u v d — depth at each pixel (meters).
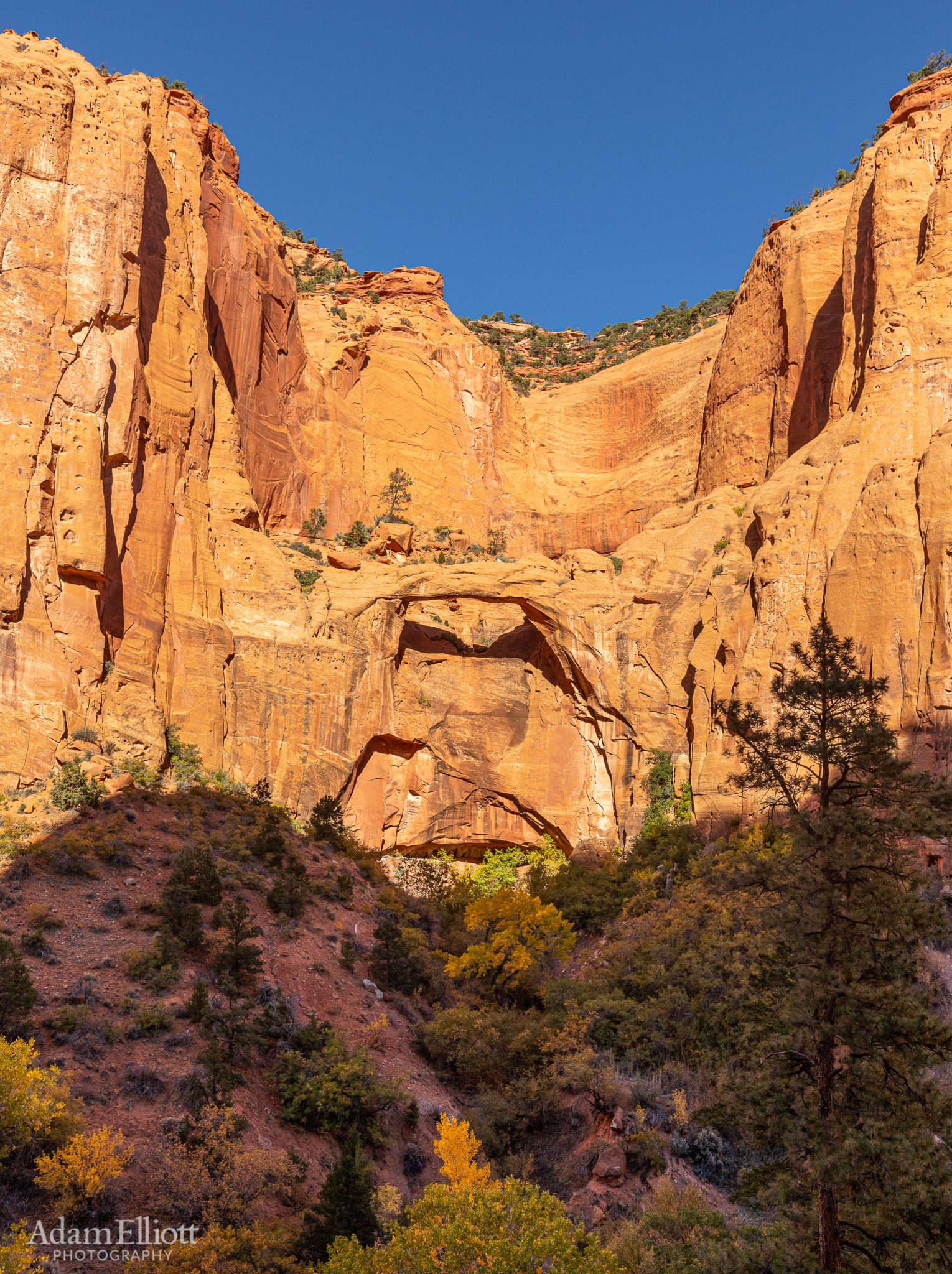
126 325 48.53
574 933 43.72
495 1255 15.60
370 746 57.38
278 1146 23.89
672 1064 29.91
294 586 55.00
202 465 54.16
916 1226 16.34
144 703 45.44
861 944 17.77
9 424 43.41
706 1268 18.02
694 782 50.97
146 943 30.19
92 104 49.78
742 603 51.66
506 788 58.88
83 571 43.56
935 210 52.81
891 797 18.36
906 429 49.00
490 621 62.72
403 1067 30.86
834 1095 17.83
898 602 44.34
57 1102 20.36
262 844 40.03
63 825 36.66
